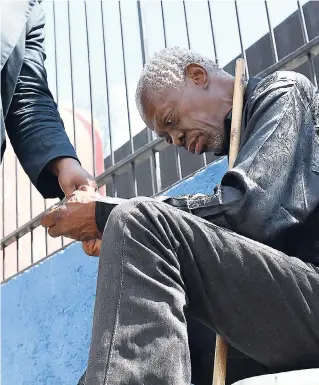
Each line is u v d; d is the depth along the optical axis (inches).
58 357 188.4
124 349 63.3
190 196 77.2
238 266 71.9
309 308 73.4
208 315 73.3
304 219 78.3
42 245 217.8
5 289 214.5
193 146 97.2
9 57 121.6
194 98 95.2
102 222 80.7
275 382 68.3
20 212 223.1
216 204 75.4
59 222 83.8
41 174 121.5
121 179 209.0
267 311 72.8
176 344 63.9
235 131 88.9
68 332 187.3
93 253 94.7
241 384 70.2
